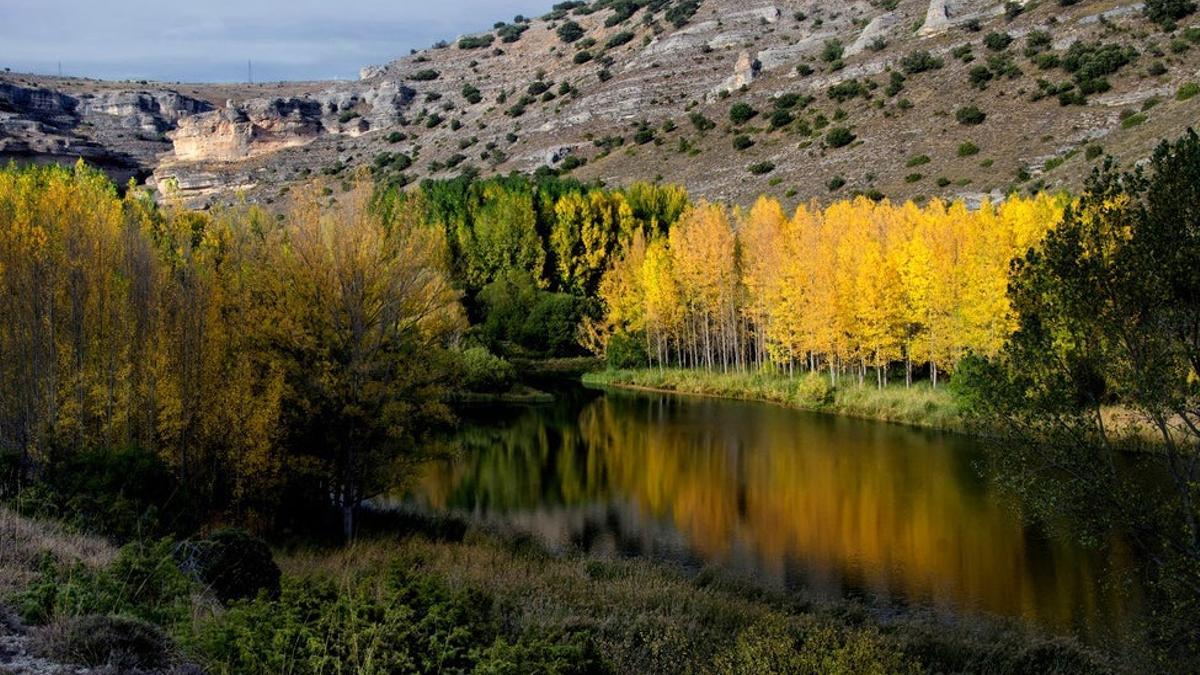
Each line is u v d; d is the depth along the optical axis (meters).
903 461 32.56
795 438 38.06
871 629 14.61
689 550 22.70
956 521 24.77
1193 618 12.38
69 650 6.82
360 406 22.92
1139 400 12.29
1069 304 12.70
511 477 32.34
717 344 63.84
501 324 74.12
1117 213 12.62
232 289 22.67
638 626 13.64
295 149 142.62
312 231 23.38
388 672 7.40
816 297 47.59
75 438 19.72
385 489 23.67
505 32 186.75
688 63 127.38
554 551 22.03
